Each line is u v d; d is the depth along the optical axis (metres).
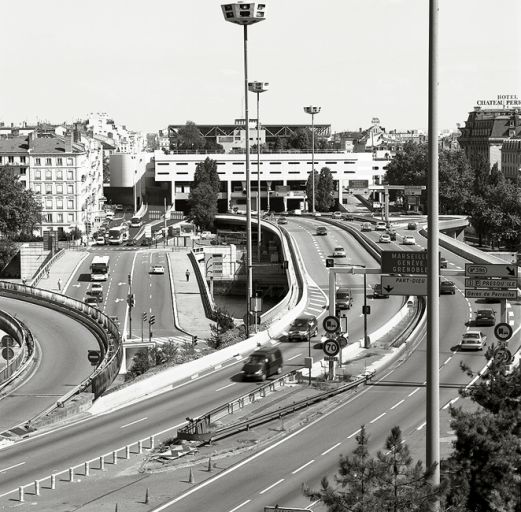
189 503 84.12
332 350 129.88
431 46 50.69
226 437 104.75
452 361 143.88
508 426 67.38
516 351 150.38
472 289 129.50
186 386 131.38
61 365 163.88
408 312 189.12
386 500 53.38
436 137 51.22
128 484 90.06
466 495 58.06
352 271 136.25
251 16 170.50
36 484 87.88
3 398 138.50
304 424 110.44
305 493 57.19
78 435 108.06
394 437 56.06
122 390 124.00
